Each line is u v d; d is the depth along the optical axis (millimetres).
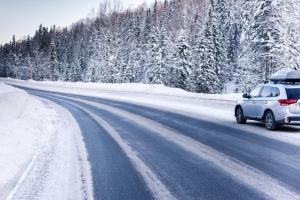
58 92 52031
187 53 57250
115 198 6102
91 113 22469
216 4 79688
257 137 12797
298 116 14273
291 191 6418
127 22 106562
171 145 11211
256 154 9742
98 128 15461
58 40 140000
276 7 36812
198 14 103500
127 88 50062
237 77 61438
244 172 7824
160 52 60781
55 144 11562
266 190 6496
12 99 29859
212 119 18812
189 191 6469
